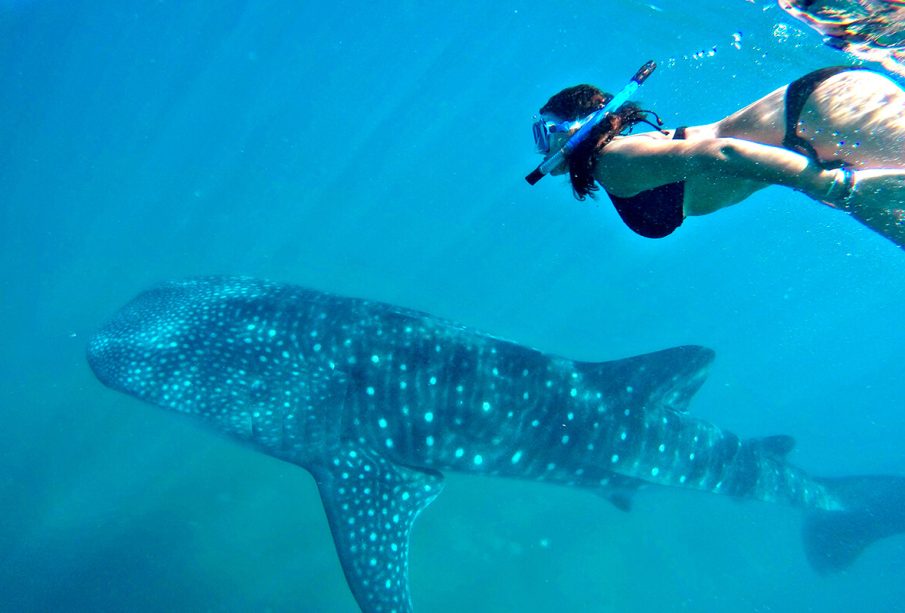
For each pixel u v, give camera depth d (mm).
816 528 8531
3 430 10273
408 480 5492
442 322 5930
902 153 2184
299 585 8391
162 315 6090
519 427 5730
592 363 6117
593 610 9516
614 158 2197
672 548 11641
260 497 9492
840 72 2371
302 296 6012
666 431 6277
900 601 13000
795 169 1889
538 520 10664
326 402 5410
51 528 8617
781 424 19500
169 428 10586
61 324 13656
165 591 7926
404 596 4906
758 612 11023
